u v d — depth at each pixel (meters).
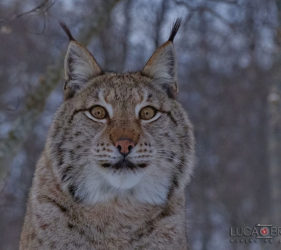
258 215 21.30
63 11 22.08
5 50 24.16
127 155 8.09
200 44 28.30
